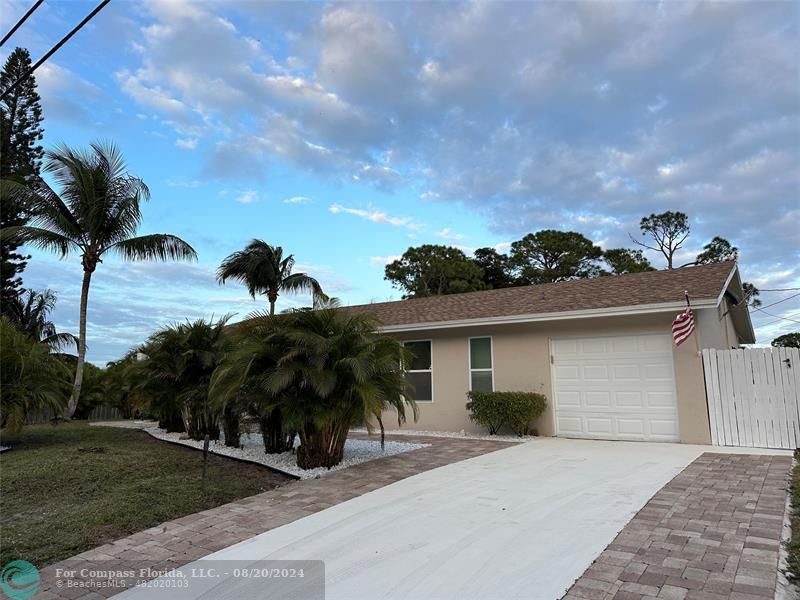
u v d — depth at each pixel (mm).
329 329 8555
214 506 6355
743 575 3898
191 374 12211
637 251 43094
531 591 3797
